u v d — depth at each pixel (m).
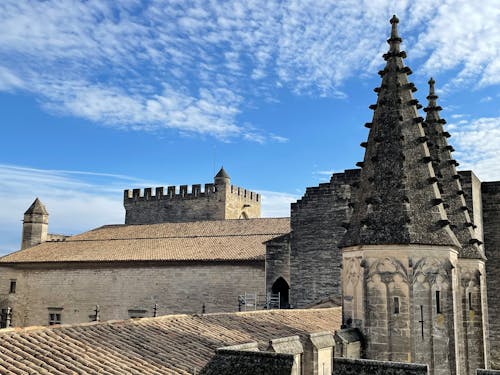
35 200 78.50
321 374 18.41
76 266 58.81
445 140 27.66
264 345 20.48
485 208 33.38
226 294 49.69
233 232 58.06
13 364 13.80
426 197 20.61
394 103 22.03
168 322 21.08
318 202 44.50
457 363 19.28
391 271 19.67
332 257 43.06
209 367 13.16
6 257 64.75
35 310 60.66
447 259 19.81
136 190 88.44
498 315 32.06
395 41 23.00
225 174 83.06
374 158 21.52
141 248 57.84
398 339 19.20
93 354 15.80
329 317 29.61
